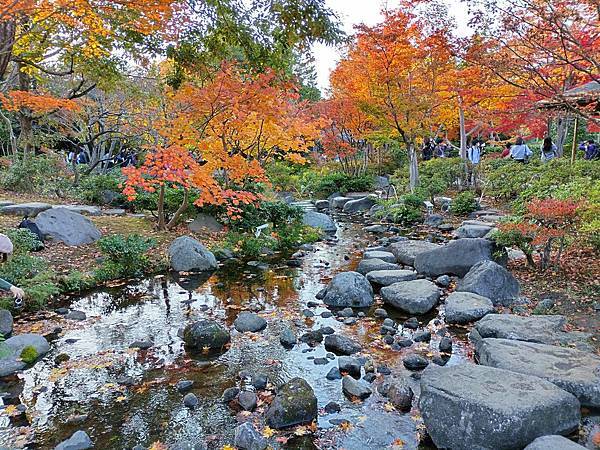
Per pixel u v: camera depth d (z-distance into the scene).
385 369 4.68
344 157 21.25
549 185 9.55
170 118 9.54
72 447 3.46
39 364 4.89
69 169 15.23
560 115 8.09
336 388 4.36
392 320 6.03
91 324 6.01
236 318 6.13
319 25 7.98
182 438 3.63
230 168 9.28
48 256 8.03
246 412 3.96
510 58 6.46
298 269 8.84
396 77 14.45
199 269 8.63
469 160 17.11
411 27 13.39
